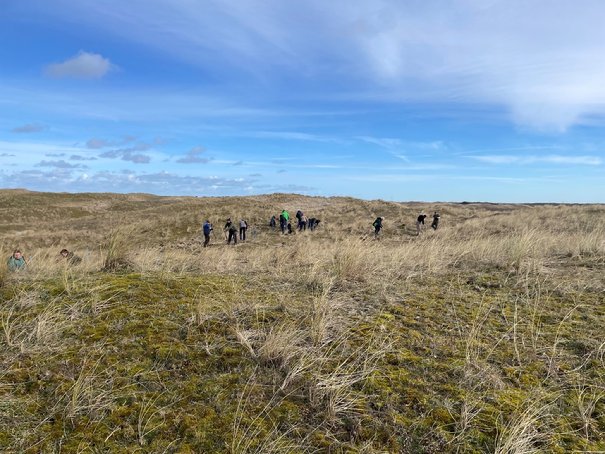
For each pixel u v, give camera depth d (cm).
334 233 2827
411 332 407
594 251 789
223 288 525
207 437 266
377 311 465
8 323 389
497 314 464
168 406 293
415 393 311
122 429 272
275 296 505
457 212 3966
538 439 268
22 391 305
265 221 3341
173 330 394
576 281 581
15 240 2794
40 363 337
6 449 252
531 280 593
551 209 3459
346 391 311
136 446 259
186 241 2534
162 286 512
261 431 272
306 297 510
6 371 325
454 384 322
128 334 384
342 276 596
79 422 277
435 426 279
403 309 472
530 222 2591
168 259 689
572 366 352
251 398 303
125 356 350
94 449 255
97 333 385
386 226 3050
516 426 266
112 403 295
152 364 341
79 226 3809
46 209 5353
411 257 764
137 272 591
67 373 325
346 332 403
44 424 275
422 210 3984
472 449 261
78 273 575
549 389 319
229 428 274
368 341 385
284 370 337
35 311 426
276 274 622
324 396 307
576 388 321
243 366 342
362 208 4009
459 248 843
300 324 419
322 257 775
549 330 420
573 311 470
